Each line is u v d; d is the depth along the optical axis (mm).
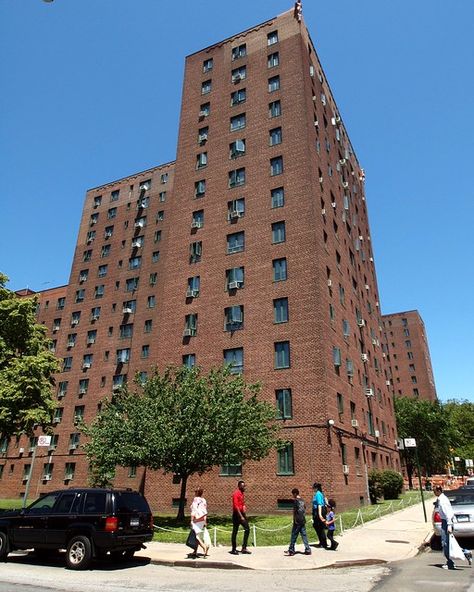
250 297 30875
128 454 20625
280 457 26094
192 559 12766
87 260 59719
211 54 42406
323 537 14719
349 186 45688
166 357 32562
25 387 25047
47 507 13195
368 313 44656
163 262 53094
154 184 59000
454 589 9188
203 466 21328
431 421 63531
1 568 12148
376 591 9156
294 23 38375
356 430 31422
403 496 39500
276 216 32219
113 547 11828
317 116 37781
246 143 36250
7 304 27203
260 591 9219
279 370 27922
